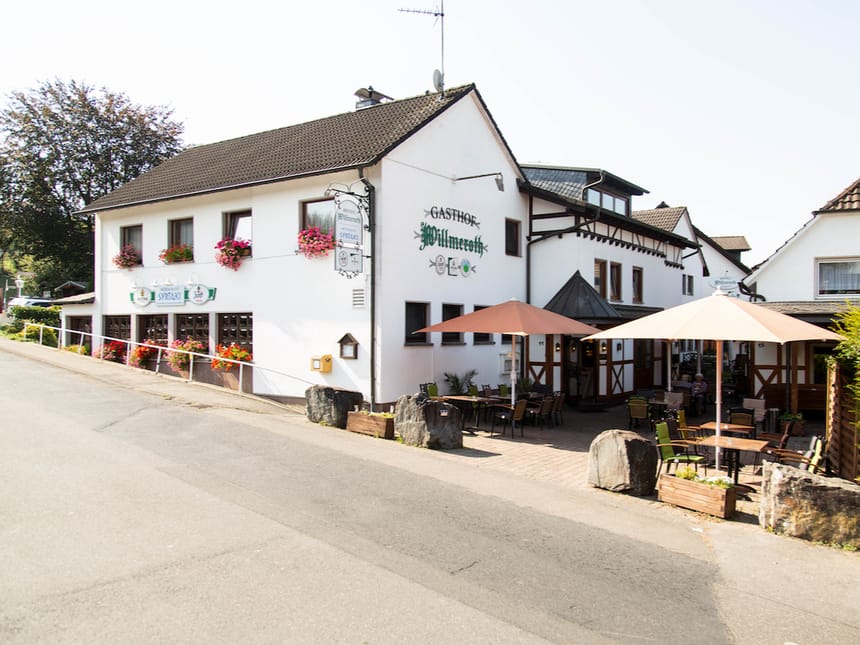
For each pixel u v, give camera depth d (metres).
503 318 13.23
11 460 8.09
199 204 16.95
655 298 24.33
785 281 17.38
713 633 4.61
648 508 7.82
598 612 4.85
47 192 31.20
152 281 18.16
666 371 23.05
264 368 14.43
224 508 6.74
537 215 19.17
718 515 7.47
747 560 6.14
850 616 4.98
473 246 16.72
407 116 15.70
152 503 6.75
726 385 21.70
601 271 20.28
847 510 6.58
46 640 4.01
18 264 45.22
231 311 16.23
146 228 18.34
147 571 5.11
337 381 14.27
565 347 18.81
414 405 10.91
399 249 14.19
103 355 18.86
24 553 5.34
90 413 11.24
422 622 4.50
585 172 21.05
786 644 4.48
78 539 5.69
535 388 16.75
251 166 16.53
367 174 13.95
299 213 14.95
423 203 14.95
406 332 14.50
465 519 6.93
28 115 31.02
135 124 33.34
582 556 6.04
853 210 16.50
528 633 4.43
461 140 16.33
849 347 8.40
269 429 11.12
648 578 5.59
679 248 27.16
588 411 17.89
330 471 8.58
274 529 6.21
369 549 5.86
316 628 4.34
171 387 14.66
